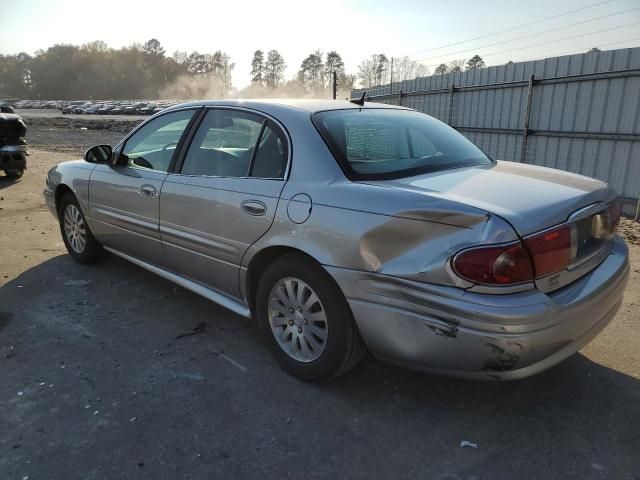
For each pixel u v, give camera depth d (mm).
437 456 2451
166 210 3697
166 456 2428
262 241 3033
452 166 3150
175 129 3867
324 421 2701
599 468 2369
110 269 4930
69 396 2883
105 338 3572
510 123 10523
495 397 2920
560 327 2361
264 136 3217
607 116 8602
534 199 2492
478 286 2254
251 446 2506
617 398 2900
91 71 151375
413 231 2408
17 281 4605
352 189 2680
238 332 3684
